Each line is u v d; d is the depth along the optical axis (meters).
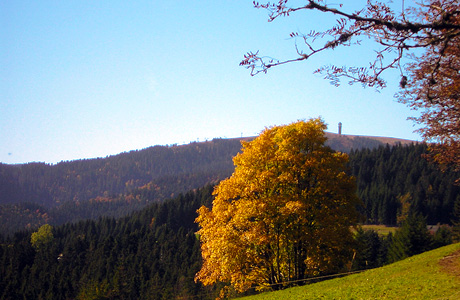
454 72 10.52
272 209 27.50
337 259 28.88
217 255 28.66
